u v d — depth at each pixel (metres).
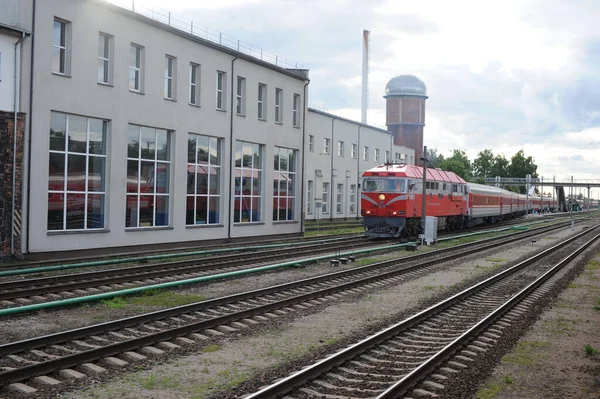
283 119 35.75
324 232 40.88
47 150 21.53
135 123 25.23
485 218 58.00
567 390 8.63
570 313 14.65
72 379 8.10
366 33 84.75
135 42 25.12
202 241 29.39
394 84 94.19
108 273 17.61
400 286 18.09
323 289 16.34
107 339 10.27
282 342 10.80
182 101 27.81
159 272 17.70
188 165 28.56
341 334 11.58
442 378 8.65
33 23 20.91
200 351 9.91
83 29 22.73
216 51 29.89
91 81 23.14
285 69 35.41
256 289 16.34
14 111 20.33
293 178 37.41
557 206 135.12
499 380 8.95
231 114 31.11
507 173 139.62
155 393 7.80
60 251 22.02
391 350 10.36
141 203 25.97
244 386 8.14
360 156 60.03
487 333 11.74
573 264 25.83
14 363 8.63
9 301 13.41
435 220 33.47
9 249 20.34
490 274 21.47
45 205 21.47
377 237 37.16
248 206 33.19
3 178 20.09
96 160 23.78
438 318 13.37
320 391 7.99
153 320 11.73
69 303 13.04
